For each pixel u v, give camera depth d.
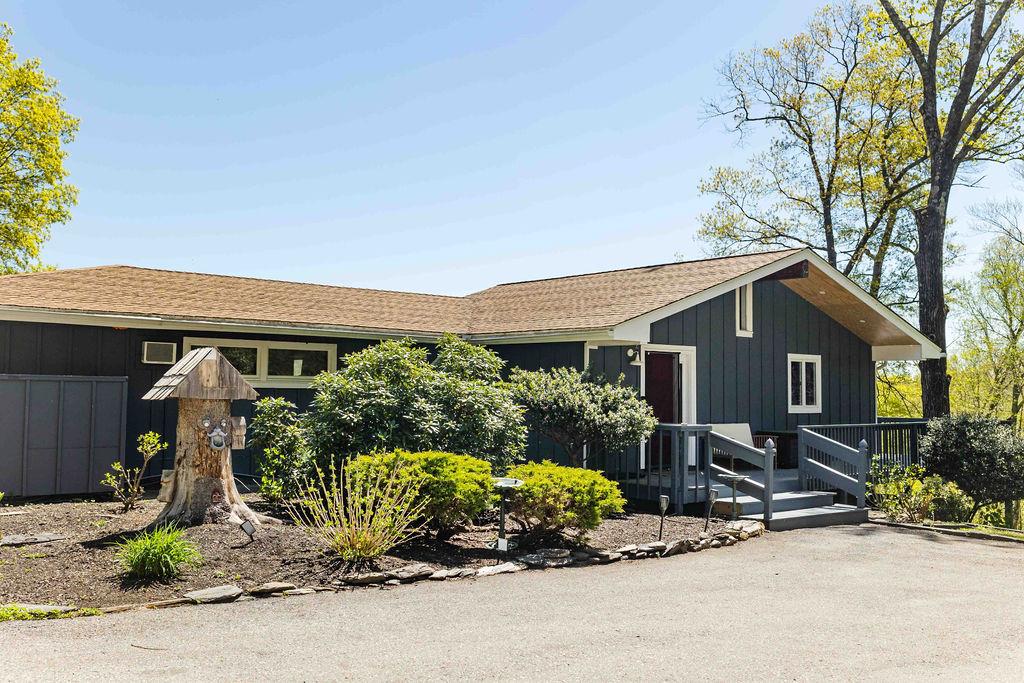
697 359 15.04
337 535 7.71
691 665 5.28
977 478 14.66
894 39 24.84
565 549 9.01
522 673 5.02
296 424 10.88
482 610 6.59
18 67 26.23
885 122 29.72
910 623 6.63
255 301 14.54
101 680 4.63
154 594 6.50
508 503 9.30
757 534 11.28
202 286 14.91
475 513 8.81
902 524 12.77
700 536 10.24
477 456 10.45
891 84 28.83
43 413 11.17
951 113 21.25
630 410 11.75
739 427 15.36
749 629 6.28
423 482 8.59
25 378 11.03
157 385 8.93
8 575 6.77
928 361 21.12
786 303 16.97
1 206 26.53
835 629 6.37
